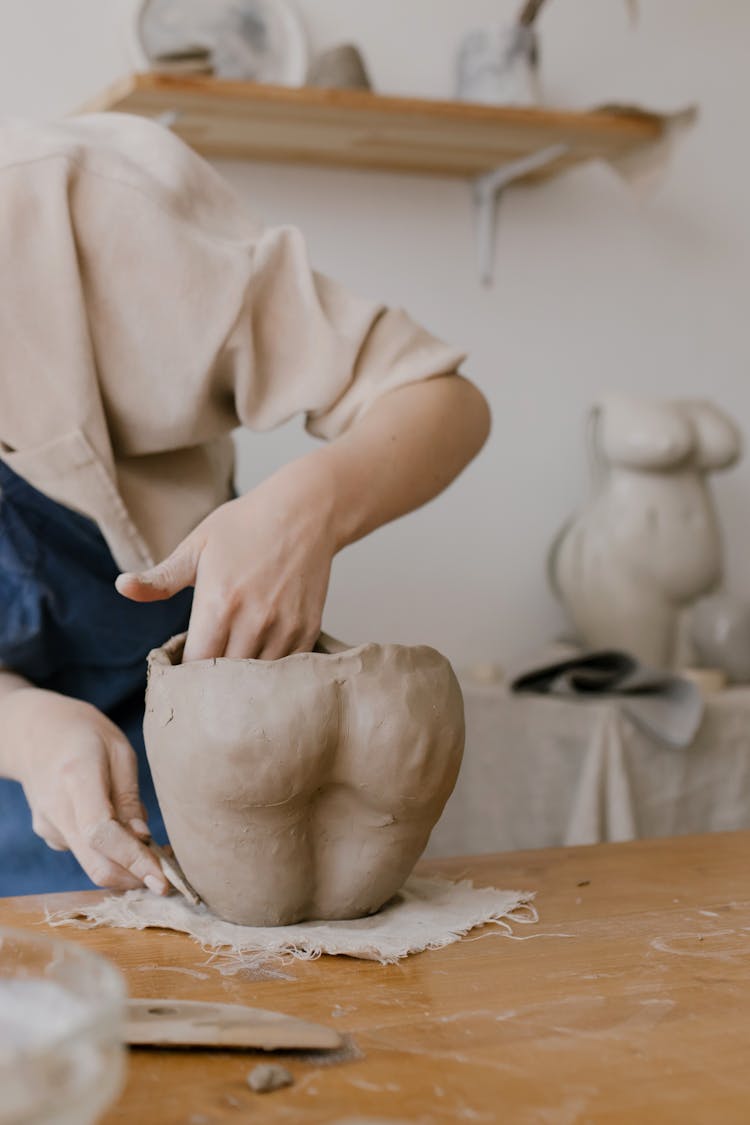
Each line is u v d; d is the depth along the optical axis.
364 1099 0.52
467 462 0.98
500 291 2.44
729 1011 0.63
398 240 2.34
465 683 2.18
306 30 2.22
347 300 1.01
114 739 0.89
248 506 0.82
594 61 2.50
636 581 2.23
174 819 0.76
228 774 0.71
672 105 2.58
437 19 2.34
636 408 2.24
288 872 0.75
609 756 1.88
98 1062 0.39
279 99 1.89
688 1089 0.53
